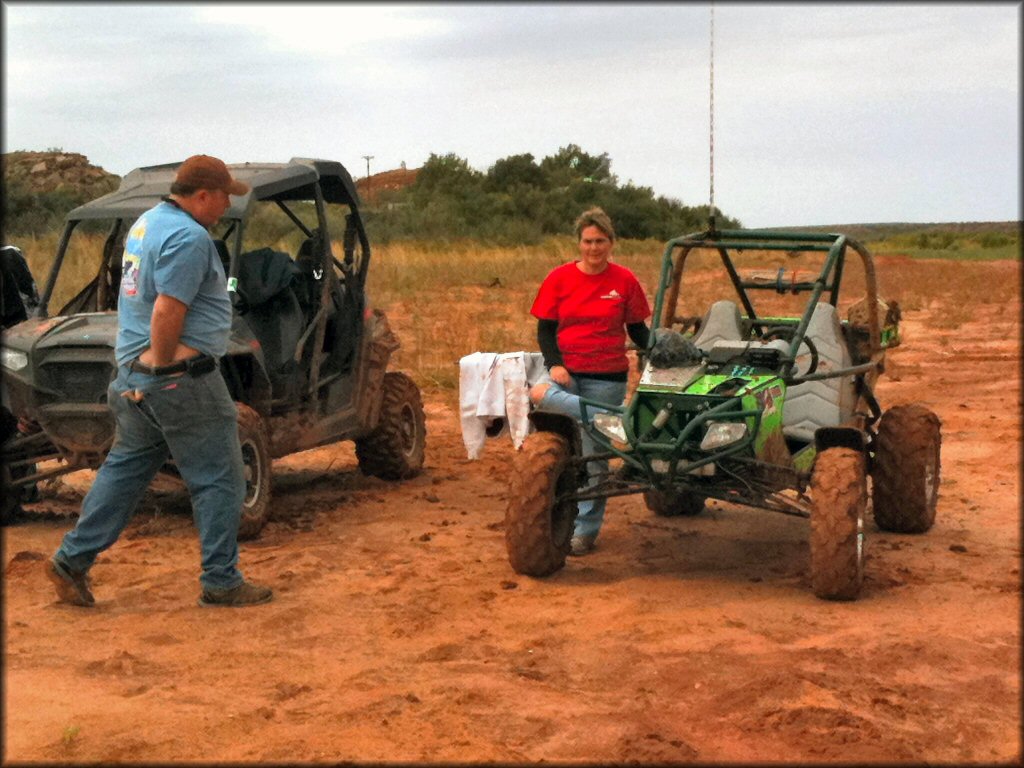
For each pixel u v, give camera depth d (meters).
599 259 6.69
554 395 6.73
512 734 4.28
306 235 8.36
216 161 5.71
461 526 7.57
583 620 5.61
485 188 47.28
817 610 5.79
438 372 13.60
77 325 7.27
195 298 5.64
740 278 7.69
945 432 10.68
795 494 8.56
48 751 4.05
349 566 6.59
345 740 4.20
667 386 6.08
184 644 5.27
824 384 7.02
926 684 4.81
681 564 6.74
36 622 5.54
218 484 5.77
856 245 7.12
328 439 8.16
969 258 50.47
